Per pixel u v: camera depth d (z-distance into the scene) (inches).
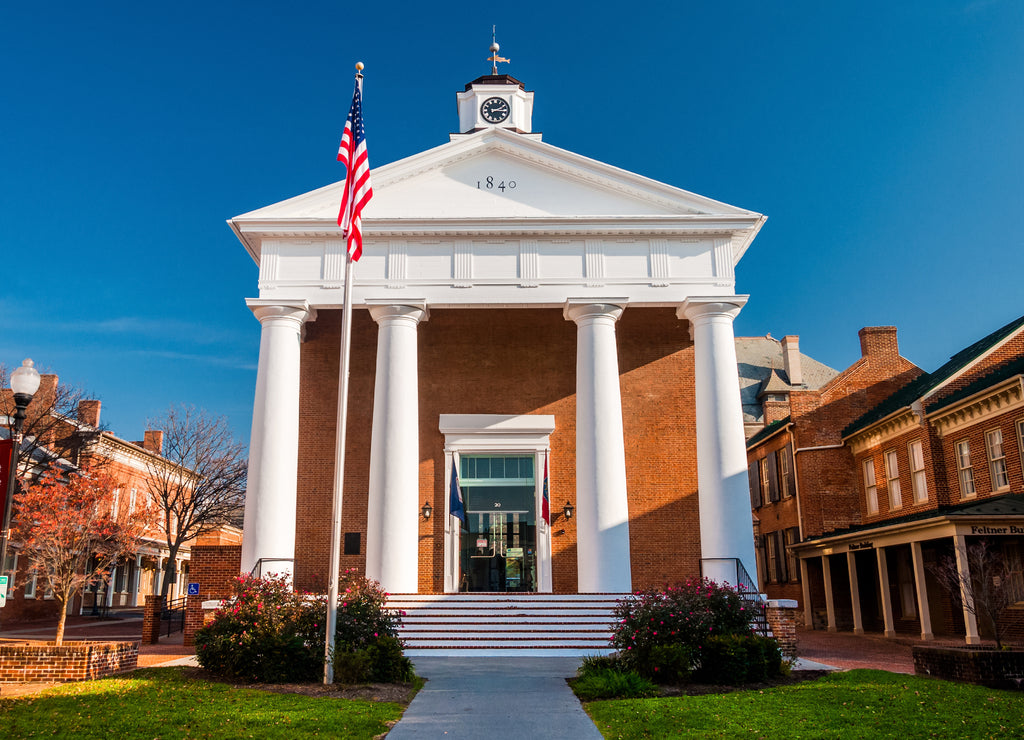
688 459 1063.0
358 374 1079.0
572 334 1109.7
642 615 613.9
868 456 1355.8
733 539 908.0
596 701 511.2
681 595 634.8
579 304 966.4
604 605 872.3
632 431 1071.6
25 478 1439.5
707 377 957.2
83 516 920.9
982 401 1023.6
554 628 831.1
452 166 1025.5
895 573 1254.3
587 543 908.0
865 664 735.7
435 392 1087.0
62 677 569.9
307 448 1056.2
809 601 1395.2
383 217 980.6
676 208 1005.2
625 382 1087.6
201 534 1763.0
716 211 997.2
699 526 1042.1
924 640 1004.6
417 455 945.5
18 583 1476.4
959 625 1063.0
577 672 639.1
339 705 482.9
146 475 1971.0
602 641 805.2
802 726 419.5
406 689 562.6
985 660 558.3
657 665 575.2
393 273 978.7
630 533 1040.2
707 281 981.2
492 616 853.8
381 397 944.3
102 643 617.3
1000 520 917.2
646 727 423.2
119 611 1952.5
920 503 1175.0
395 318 968.9
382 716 455.8
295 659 580.7
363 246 988.6
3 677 566.6
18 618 1477.6
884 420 1240.8
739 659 581.6
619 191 1011.9
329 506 1038.4
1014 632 968.9
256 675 578.6
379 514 911.0
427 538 1040.8
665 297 977.5
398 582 897.5
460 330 1108.5
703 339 971.3
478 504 1072.2
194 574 908.0
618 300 967.6
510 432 1069.1
